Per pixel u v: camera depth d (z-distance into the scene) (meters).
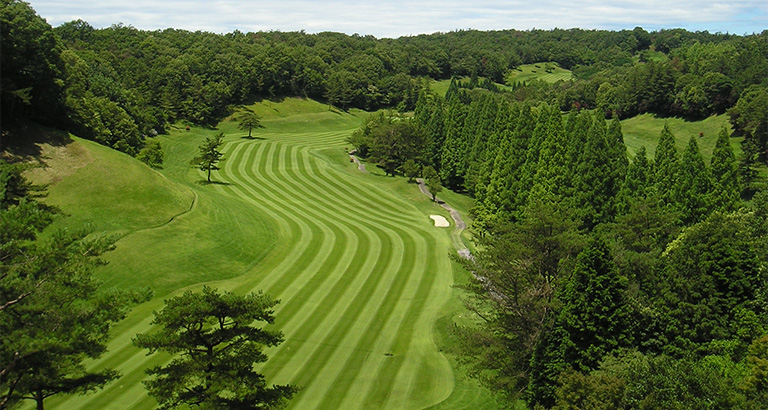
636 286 38.53
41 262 25.39
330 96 184.12
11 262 25.50
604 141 60.56
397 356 40.59
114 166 64.75
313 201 84.81
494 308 41.25
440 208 86.31
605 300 33.25
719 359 30.23
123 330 41.94
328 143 137.25
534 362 33.81
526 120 76.56
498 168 75.19
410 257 62.81
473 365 39.28
